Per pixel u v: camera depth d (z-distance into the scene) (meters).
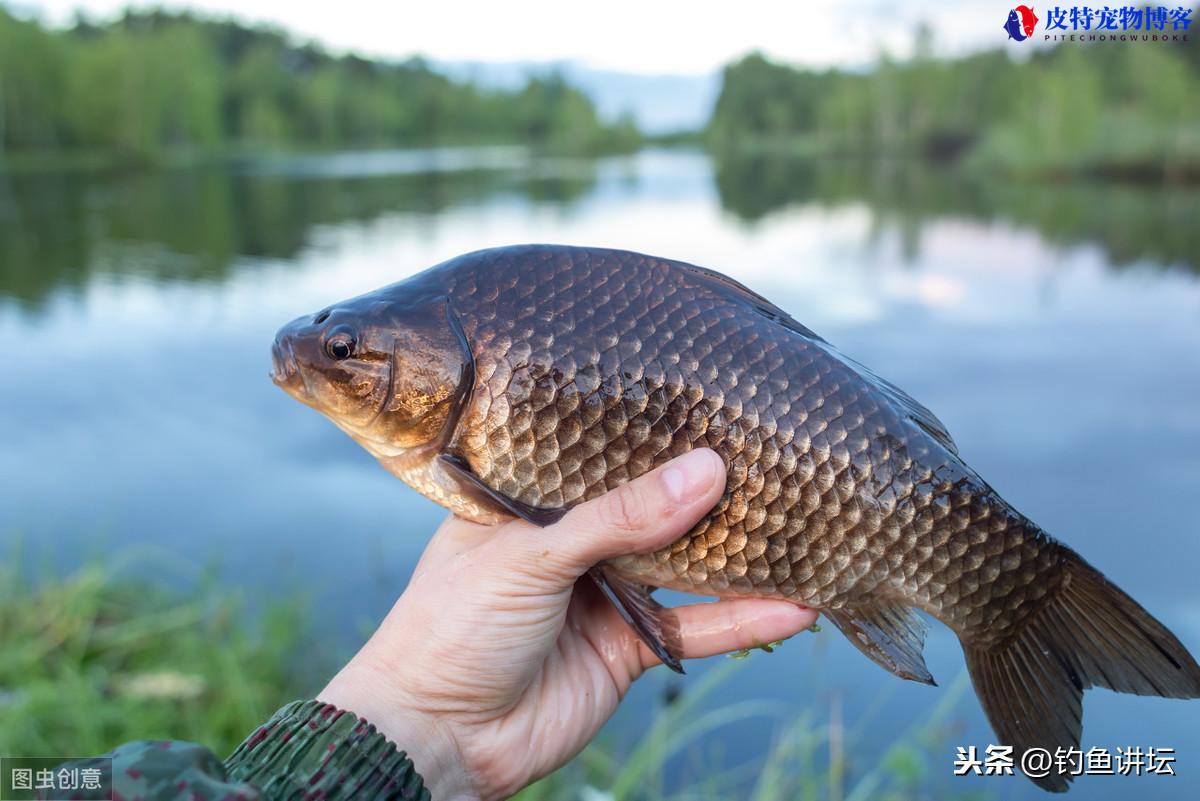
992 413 1.07
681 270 0.31
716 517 0.30
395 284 0.32
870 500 0.30
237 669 0.62
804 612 0.34
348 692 0.29
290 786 0.24
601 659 0.35
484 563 0.30
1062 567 0.32
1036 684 0.31
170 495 0.98
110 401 1.28
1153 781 0.54
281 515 0.93
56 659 0.67
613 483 0.30
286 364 0.32
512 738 0.32
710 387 0.29
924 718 0.59
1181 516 0.84
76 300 1.89
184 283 2.05
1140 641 0.31
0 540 0.87
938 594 0.31
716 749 0.57
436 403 0.30
